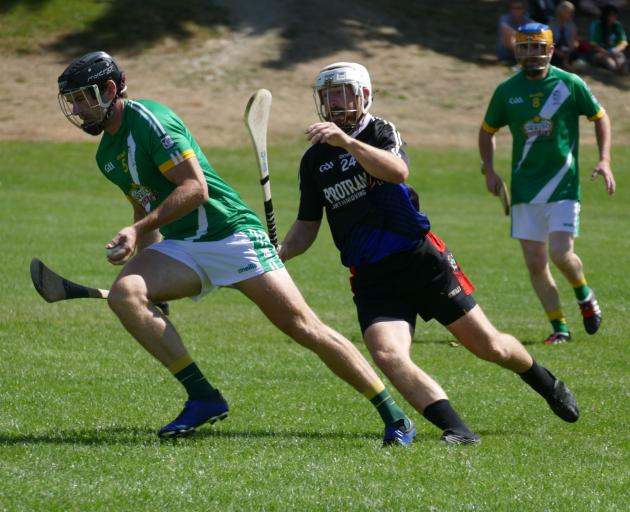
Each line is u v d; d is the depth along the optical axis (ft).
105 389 79.92
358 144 59.67
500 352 66.54
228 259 63.10
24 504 50.08
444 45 377.30
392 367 63.26
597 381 86.89
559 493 53.78
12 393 77.56
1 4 395.96
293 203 240.53
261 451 61.52
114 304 61.82
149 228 60.08
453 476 56.29
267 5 399.44
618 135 311.47
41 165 277.44
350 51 368.48
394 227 64.23
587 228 208.54
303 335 63.57
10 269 143.54
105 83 61.82
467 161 290.97
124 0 401.70
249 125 66.74
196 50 368.48
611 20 351.05
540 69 105.91
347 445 63.98
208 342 101.45
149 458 59.21
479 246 179.42
